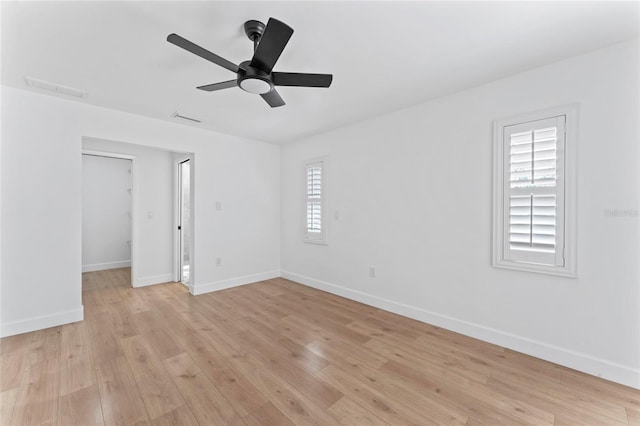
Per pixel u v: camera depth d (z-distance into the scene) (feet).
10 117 8.59
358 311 10.95
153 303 11.76
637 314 6.20
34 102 8.96
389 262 10.96
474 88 8.63
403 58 6.99
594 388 6.21
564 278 7.11
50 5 5.07
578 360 6.89
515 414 5.47
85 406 5.63
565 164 7.02
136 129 11.06
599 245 6.61
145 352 7.75
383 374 6.80
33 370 6.83
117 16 5.42
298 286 14.44
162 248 15.05
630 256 6.27
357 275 12.15
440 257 9.48
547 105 7.29
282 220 16.29
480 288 8.59
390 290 10.94
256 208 15.24
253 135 14.17
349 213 12.44
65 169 9.52
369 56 6.89
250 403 5.78
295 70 7.57
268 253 15.83
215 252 13.62
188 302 11.91
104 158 18.20
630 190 6.25
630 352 6.28
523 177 7.71
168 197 15.25
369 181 11.64
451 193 9.19
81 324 9.55
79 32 5.91
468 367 7.08
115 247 18.67
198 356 7.57
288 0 4.99
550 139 7.23
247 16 5.46
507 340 8.04
